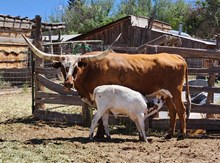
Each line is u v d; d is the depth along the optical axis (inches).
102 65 250.8
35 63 332.2
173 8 1787.6
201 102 325.7
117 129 290.2
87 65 250.4
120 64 251.9
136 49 299.0
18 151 209.3
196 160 201.6
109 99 240.4
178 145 234.4
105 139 251.1
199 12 1675.7
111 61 252.4
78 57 244.5
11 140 243.8
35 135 263.7
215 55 287.7
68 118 317.7
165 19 1756.9
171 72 256.1
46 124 310.5
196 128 291.6
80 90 256.7
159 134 280.4
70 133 274.4
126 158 203.0
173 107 259.3
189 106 269.1
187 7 1774.1
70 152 211.8
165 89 256.7
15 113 358.0
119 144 236.5
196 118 297.6
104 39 886.4
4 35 622.8
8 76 591.5
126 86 253.1
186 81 267.9
